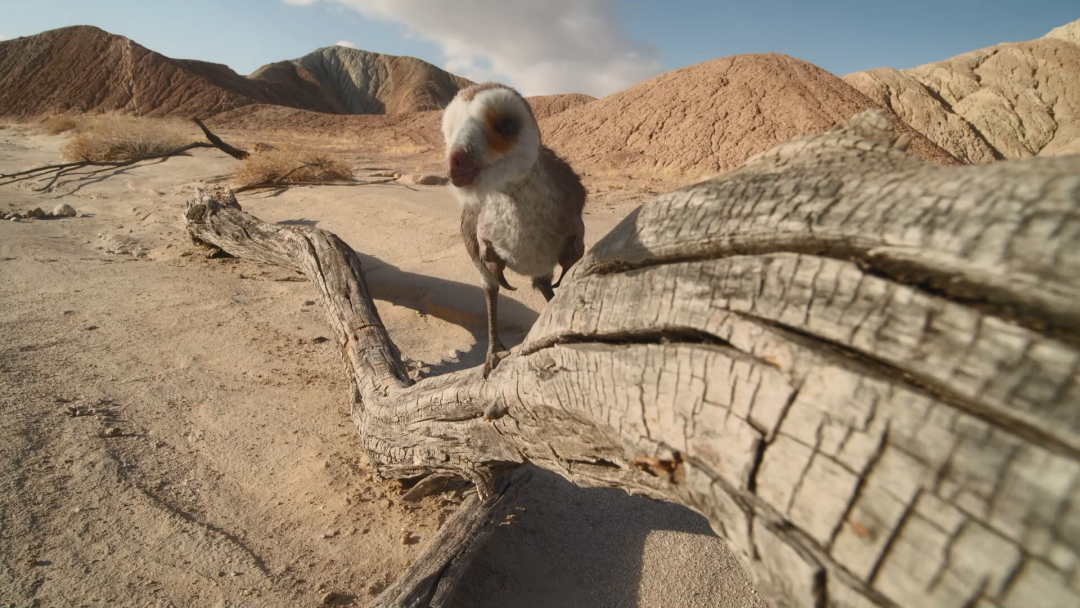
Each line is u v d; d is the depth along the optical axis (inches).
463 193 130.6
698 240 80.9
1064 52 2425.0
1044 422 48.1
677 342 82.0
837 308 63.4
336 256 276.5
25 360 228.2
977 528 49.8
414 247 427.2
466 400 137.2
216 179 690.2
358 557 153.9
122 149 869.8
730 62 1752.0
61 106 2709.2
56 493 161.3
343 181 722.2
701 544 170.6
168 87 2832.2
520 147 125.5
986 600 48.5
